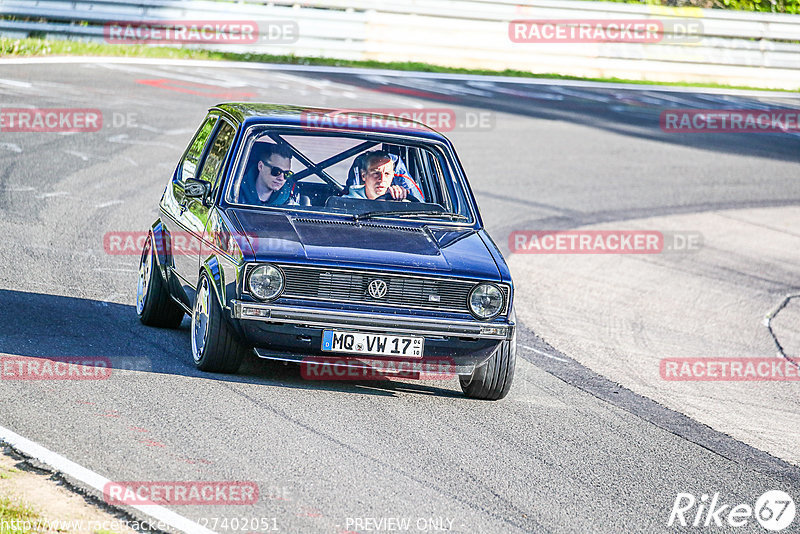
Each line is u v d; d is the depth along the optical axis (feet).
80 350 64.08
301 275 58.65
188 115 166.50
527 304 98.48
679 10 264.72
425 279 59.98
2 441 47.50
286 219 62.85
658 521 48.08
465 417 60.29
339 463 49.88
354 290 59.26
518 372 74.08
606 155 181.88
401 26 244.42
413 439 54.95
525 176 158.81
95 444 48.44
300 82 206.49
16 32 217.77
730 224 148.05
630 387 74.64
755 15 268.41
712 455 60.34
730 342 94.68
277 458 49.47
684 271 120.88
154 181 127.03
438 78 233.14
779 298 114.21
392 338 59.47
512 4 251.60
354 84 211.82
